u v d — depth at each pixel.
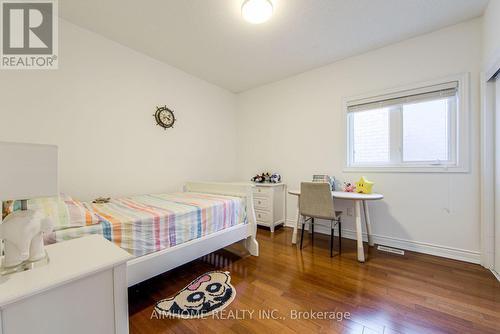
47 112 2.03
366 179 2.71
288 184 3.47
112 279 0.82
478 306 1.46
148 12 1.99
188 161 3.29
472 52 2.08
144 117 2.75
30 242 0.78
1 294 0.61
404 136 2.52
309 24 2.15
